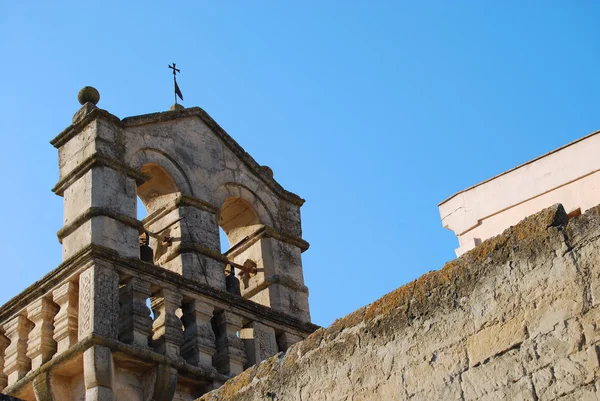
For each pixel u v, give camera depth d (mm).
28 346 20906
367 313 11062
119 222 21547
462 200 18203
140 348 19938
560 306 9656
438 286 10578
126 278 20797
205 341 21219
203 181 24312
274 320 22812
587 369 9328
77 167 22234
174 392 20188
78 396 19938
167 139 24156
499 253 10219
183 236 22891
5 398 13328
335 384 11047
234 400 11867
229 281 23375
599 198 16688
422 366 10422
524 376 9680
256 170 25766
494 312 10078
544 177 17359
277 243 25000
